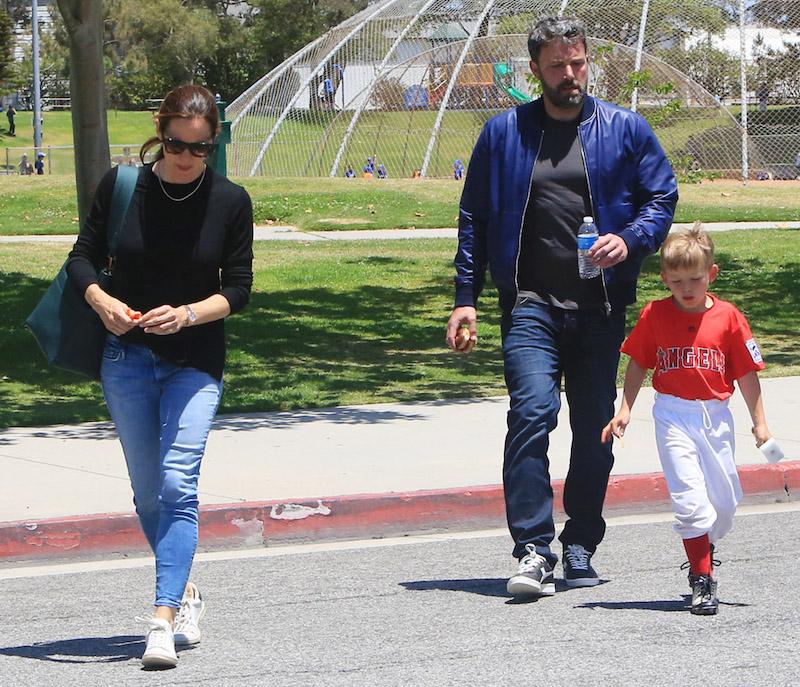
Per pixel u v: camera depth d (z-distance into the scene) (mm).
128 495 11523
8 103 120062
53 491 11703
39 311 7719
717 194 47188
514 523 8742
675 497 8305
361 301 26219
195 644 7961
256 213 42750
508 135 8953
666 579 9320
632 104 49812
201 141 7418
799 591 8922
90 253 7707
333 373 18953
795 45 64000
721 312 8383
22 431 14781
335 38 65750
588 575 9117
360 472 12367
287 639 8031
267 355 20422
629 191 8906
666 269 8273
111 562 10430
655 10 61438
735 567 9609
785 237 35562
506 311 9094
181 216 7629
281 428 14805
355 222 41250
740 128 59469
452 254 33625
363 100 62094
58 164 84375
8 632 8383
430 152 58656
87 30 19641
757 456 12773
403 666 7414
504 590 9117
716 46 62688
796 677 7098
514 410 8742
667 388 8398
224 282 7777
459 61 60625
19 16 124375
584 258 8688
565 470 12391
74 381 18406
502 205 8938
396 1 65312
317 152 61906
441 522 11312
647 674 7168
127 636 8242
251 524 10828
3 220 40906
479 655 7586
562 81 8672
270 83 65625
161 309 7379
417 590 9188
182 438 7551
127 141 102812
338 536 11062
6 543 10359
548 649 7664
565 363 9031
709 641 7777
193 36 113562
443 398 16953
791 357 19922
